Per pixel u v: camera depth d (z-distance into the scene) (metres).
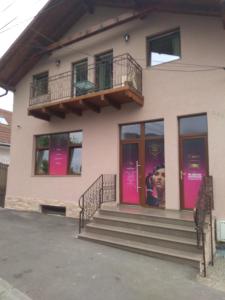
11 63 11.92
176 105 8.34
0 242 6.87
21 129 12.41
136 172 9.07
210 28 8.07
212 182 7.37
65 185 10.55
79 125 10.48
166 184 8.25
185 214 7.18
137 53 9.39
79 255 5.93
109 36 10.14
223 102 7.56
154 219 6.94
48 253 6.05
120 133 9.55
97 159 9.82
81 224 8.37
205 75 7.96
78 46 10.95
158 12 9.12
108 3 10.19
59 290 4.41
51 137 11.48
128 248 6.23
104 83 10.10
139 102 8.85
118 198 9.20
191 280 4.84
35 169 11.86
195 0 7.61
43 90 11.93
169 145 8.33
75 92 10.62
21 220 9.63
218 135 7.53
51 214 10.81
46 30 11.13
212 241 6.02
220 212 7.22
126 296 4.25
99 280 4.76
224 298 4.23
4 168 13.20
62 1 10.23
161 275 5.00
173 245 5.95
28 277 4.88
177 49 8.77
